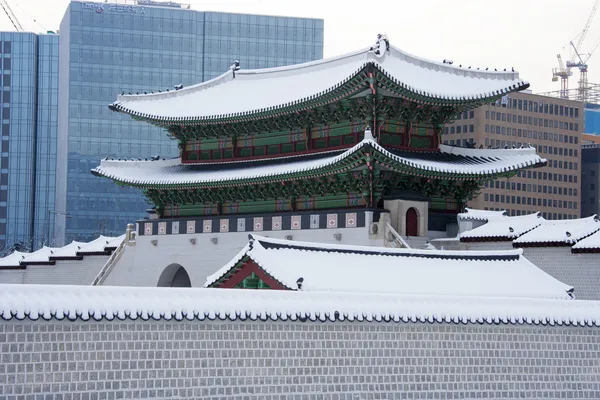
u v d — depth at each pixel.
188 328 54.28
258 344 56.78
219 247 117.25
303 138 112.25
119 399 51.59
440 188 107.81
